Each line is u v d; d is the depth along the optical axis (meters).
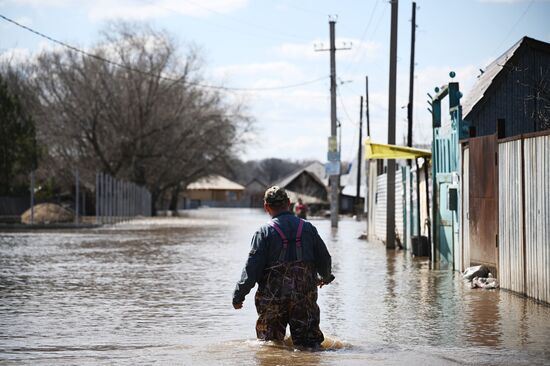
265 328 10.44
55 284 19.05
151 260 26.39
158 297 16.58
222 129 93.75
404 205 32.44
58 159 87.12
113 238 41.09
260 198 196.88
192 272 22.17
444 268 23.30
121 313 14.30
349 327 12.66
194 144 92.38
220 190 183.50
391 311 14.45
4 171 62.06
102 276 21.00
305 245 10.23
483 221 19.09
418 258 27.56
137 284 19.08
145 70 87.94
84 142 87.31
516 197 16.61
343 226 65.69
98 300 16.11
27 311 14.52
